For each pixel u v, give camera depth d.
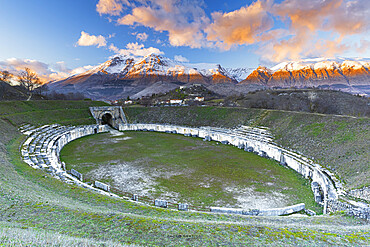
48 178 22.70
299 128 42.91
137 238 10.59
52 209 13.73
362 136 30.64
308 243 10.82
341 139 32.94
